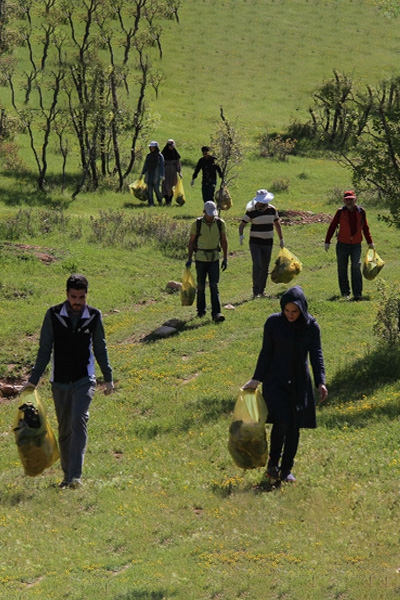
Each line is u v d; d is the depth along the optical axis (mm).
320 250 36875
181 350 21750
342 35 104000
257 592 9070
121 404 18266
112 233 36906
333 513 11086
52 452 13000
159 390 18812
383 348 19344
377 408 15500
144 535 11211
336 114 70750
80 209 45188
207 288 30016
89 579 9945
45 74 59000
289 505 11469
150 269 32781
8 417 18719
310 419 12352
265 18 106875
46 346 13273
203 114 77438
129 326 25062
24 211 39031
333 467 12805
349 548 9977
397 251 36719
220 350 21328
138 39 88375
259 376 12281
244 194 53719
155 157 46750
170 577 9672
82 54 52000
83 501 12617
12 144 57281
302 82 89312
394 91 71625
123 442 15711
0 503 13102
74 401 13406
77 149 59281
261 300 26047
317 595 8750
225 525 11141
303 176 60031
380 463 12680
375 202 49219
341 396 16891
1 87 70938
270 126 76000
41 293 28656
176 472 13602
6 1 79938
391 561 9539
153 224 37875
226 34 100562
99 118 51125
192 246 24266
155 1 97438
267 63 93812
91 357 13484
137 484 13297
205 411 16750
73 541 11219
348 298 25750
